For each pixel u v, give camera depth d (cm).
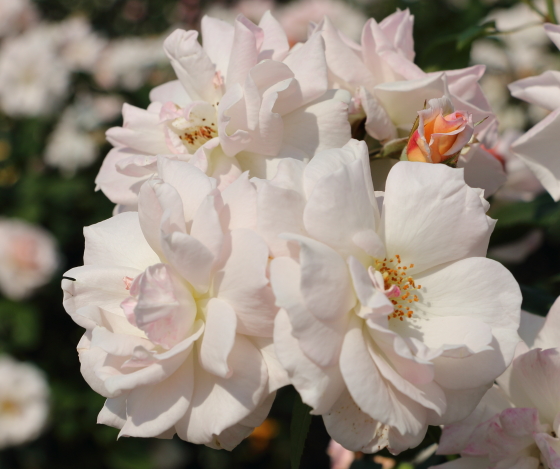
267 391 39
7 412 90
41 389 91
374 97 46
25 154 111
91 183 108
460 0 119
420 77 46
